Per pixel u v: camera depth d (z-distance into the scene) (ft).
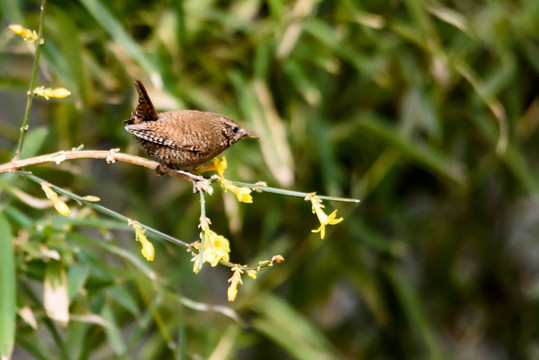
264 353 24.17
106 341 19.76
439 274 24.08
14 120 21.97
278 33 19.79
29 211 19.72
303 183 20.57
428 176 23.24
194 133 18.67
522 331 24.31
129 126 18.65
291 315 19.98
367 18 19.94
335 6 20.04
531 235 25.29
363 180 20.13
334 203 20.29
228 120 18.76
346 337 23.93
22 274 19.22
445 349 24.81
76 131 19.90
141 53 19.39
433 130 20.03
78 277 19.12
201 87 20.02
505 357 25.03
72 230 19.38
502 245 24.29
